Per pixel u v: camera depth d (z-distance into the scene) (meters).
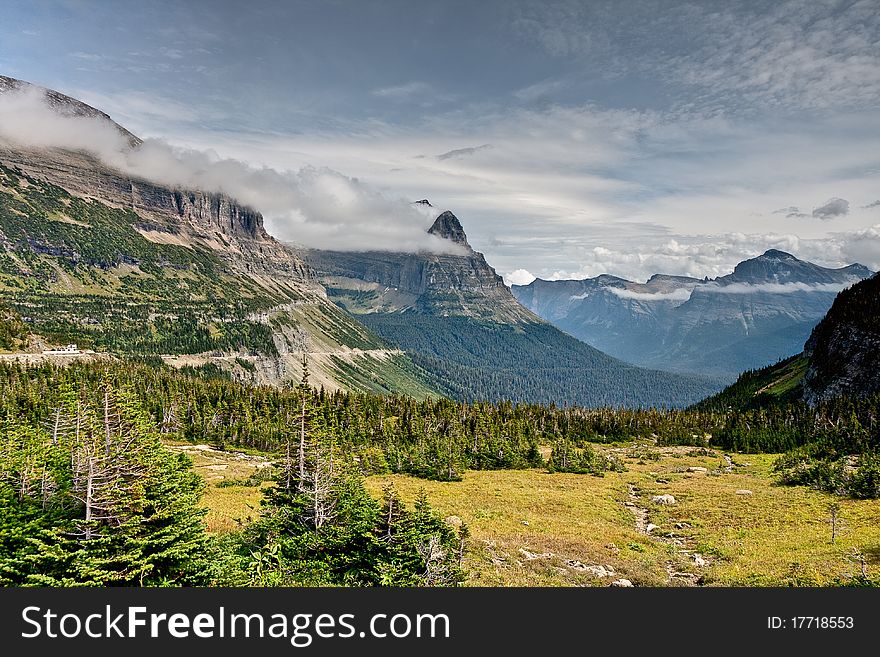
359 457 92.50
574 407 177.25
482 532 45.59
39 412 103.00
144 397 135.62
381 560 28.17
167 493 27.70
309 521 32.84
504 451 107.75
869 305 172.75
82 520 23.61
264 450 116.88
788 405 164.50
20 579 23.17
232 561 28.17
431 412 146.12
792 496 63.16
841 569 33.56
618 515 57.72
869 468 62.56
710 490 72.00
